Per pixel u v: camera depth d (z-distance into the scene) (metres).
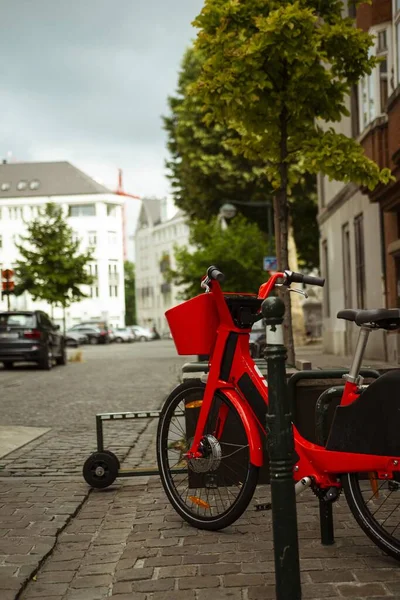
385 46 15.58
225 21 9.69
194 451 4.72
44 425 10.02
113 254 109.88
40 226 34.69
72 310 108.31
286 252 10.01
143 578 3.86
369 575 3.78
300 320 34.19
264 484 5.72
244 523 4.79
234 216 34.88
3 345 22.91
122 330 78.50
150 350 44.31
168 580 3.82
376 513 4.04
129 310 144.62
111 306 109.75
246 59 9.34
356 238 20.95
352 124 19.70
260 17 9.27
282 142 10.02
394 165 13.66
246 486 4.47
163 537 4.56
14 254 109.44
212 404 4.71
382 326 4.09
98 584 3.90
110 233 109.94
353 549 4.19
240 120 9.99
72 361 29.97
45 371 22.59
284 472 3.31
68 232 35.03
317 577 3.76
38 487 6.21
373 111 16.59
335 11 10.05
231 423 4.80
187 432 5.06
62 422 10.30
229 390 4.61
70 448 8.17
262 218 35.97
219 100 9.78
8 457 7.65
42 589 3.87
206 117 10.19
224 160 33.41
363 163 9.80
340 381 5.52
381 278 17.98
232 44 9.66
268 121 9.98
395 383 3.85
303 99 9.59
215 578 3.82
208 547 4.32
